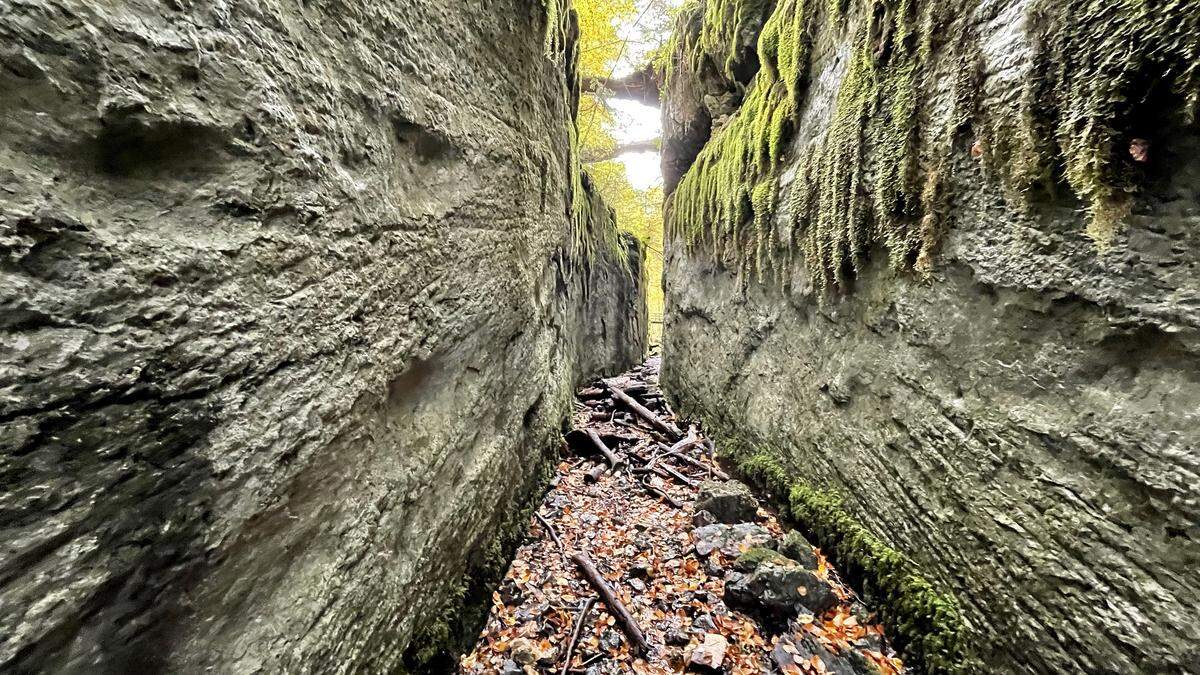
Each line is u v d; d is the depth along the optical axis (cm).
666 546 498
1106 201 235
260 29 187
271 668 185
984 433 318
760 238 664
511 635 369
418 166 319
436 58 335
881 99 404
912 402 387
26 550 117
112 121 140
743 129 755
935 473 361
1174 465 216
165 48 152
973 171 318
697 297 984
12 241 116
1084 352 258
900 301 398
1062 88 249
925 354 373
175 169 161
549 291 686
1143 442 228
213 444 165
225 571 171
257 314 183
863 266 448
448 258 354
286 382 198
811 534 494
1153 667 222
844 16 468
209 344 164
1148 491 227
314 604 211
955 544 340
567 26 838
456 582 357
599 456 757
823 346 520
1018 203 286
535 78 562
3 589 112
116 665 139
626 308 1648
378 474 267
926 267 364
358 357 248
